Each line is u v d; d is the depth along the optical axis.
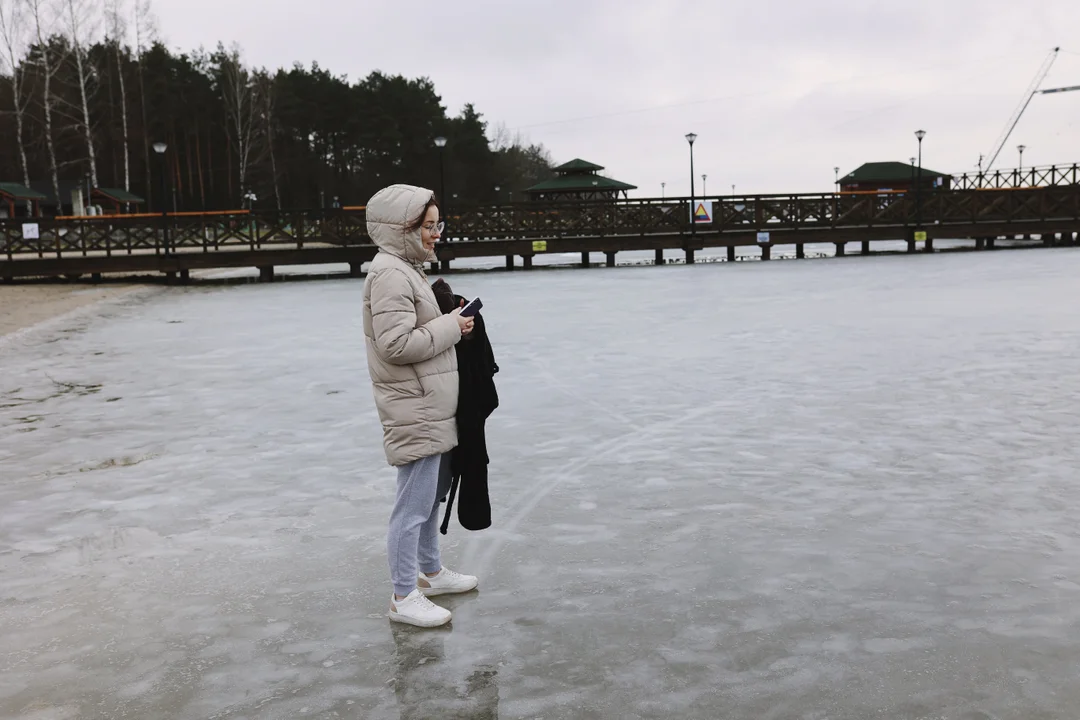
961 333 9.93
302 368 9.09
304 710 2.50
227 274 29.33
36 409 7.33
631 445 5.53
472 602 3.23
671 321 12.12
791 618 3.00
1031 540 3.69
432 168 69.44
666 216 28.30
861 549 3.64
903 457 5.05
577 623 3.02
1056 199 30.41
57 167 46.97
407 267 2.94
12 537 4.14
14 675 2.76
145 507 4.55
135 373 9.11
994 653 2.71
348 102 67.94
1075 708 2.39
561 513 4.25
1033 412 6.06
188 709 2.52
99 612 3.24
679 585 3.32
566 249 27.69
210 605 3.28
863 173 54.34
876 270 21.70
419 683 2.63
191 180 59.22
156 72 59.09
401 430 2.96
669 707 2.45
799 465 4.96
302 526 4.16
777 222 28.89
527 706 2.48
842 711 2.40
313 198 67.56
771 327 11.09
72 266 24.31
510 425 6.18
